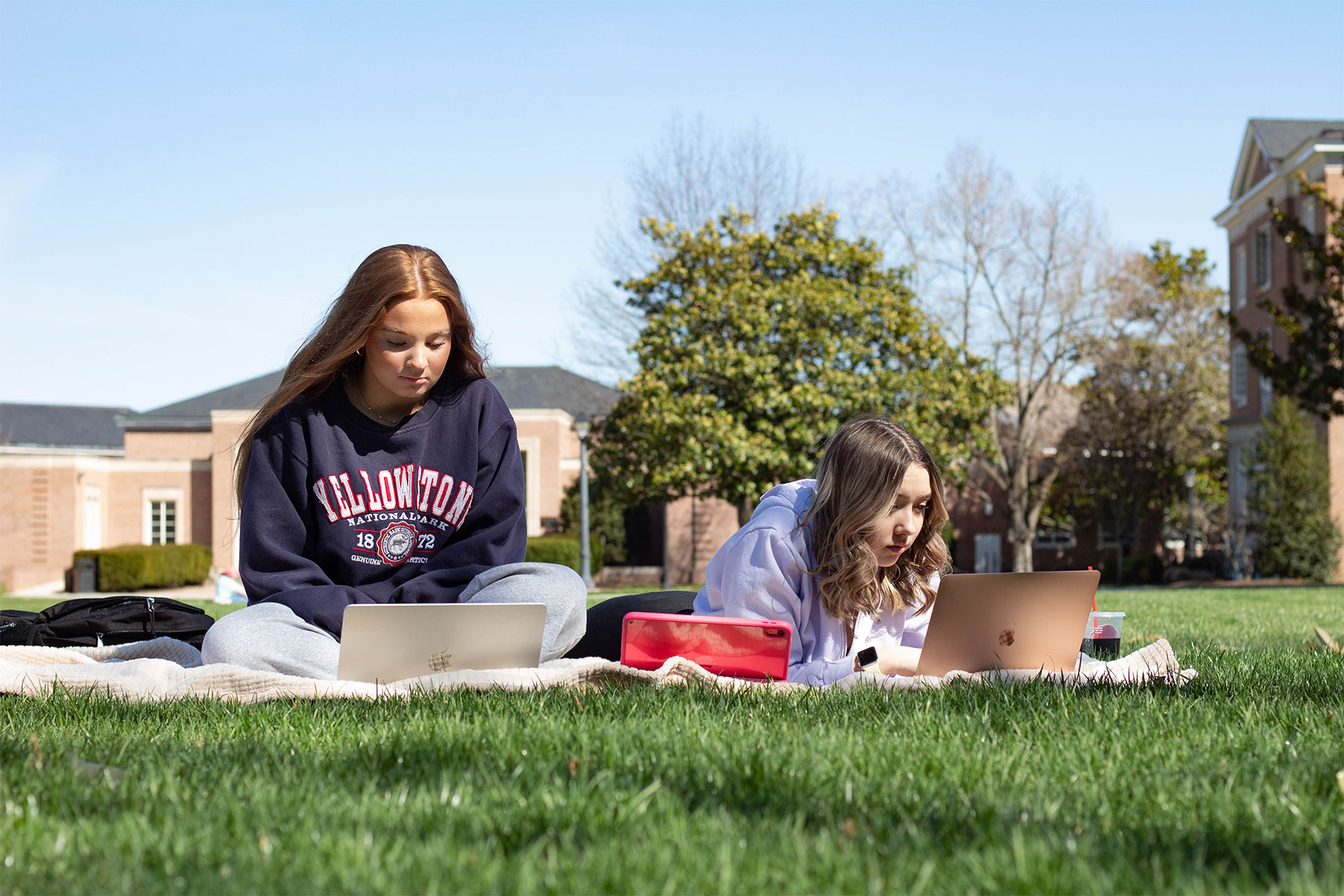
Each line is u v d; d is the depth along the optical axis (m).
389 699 2.82
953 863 1.39
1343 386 17.03
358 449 3.64
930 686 2.91
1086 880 1.30
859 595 3.43
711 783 1.83
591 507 27.52
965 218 24.23
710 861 1.39
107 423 44.12
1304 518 22.02
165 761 2.04
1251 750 2.15
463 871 1.34
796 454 17.73
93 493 30.12
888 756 2.03
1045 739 2.23
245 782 1.81
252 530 3.53
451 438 3.74
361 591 3.56
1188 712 2.56
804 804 1.68
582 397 24.84
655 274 19.20
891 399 17.78
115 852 1.45
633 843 1.47
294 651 3.20
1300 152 23.42
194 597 22.19
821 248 18.95
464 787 1.76
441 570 3.58
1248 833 1.56
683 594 4.09
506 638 3.18
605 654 3.88
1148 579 30.20
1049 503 32.44
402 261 3.47
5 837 1.51
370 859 1.39
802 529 3.52
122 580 26.77
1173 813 1.67
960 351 19.58
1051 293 24.41
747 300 18.05
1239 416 26.64
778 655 3.21
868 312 18.66
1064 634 3.34
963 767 1.94
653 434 17.62
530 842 1.50
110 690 3.13
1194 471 28.89
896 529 3.46
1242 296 27.41
